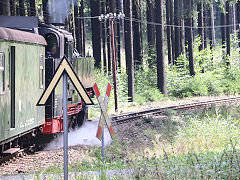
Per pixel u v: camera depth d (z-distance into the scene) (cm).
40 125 1712
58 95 1781
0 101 1269
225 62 5888
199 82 4719
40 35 1689
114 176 1003
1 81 1280
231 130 1811
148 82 4584
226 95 4709
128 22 3847
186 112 3012
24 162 1425
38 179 1027
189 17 4884
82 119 2273
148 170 962
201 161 1080
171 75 4875
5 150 1441
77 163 1338
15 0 3844
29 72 1520
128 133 2191
